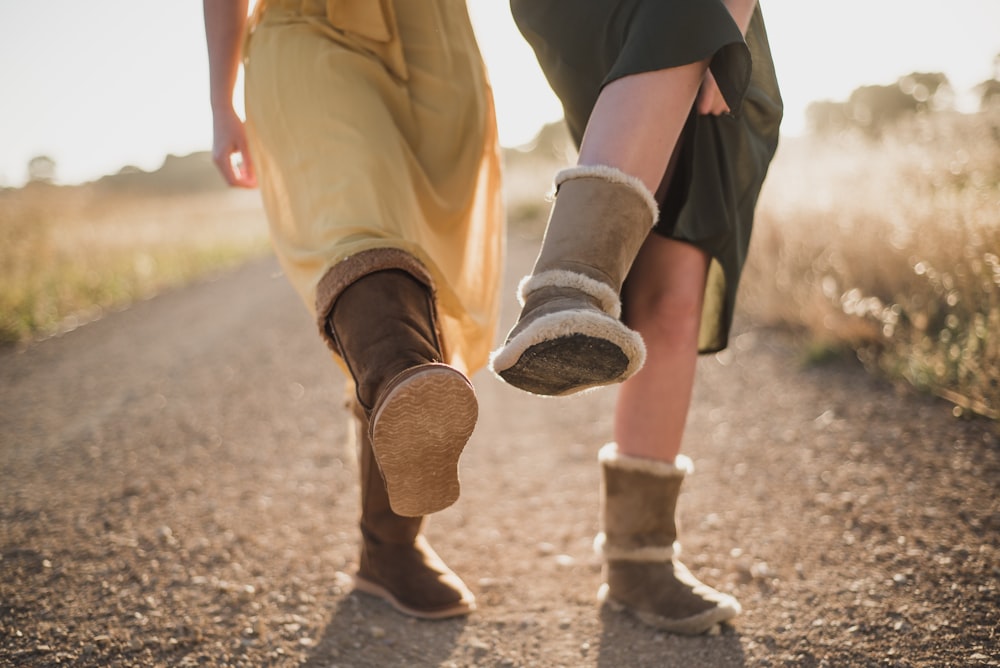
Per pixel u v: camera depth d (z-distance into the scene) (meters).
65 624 1.82
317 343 5.54
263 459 3.16
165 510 2.58
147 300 8.55
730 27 1.27
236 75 1.84
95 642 1.74
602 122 1.28
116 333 6.45
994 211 3.59
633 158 1.25
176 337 6.13
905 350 3.54
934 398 3.18
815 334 4.07
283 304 7.54
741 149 1.64
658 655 1.69
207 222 16.41
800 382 3.67
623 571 1.86
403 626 1.86
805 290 4.54
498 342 4.74
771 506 2.43
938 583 1.87
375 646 1.77
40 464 3.14
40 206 11.02
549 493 2.75
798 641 1.69
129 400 4.21
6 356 5.67
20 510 2.60
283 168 1.53
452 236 1.73
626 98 1.27
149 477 2.93
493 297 1.85
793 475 2.65
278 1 1.68
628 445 1.83
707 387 3.82
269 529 2.42
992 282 3.22
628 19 1.36
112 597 1.96
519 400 4.03
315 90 1.52
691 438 3.16
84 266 8.78
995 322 3.07
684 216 1.60
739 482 2.66
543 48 1.60
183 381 4.61
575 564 2.18
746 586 1.97
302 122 1.50
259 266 12.19
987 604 1.75
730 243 1.68
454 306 1.44
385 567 1.95
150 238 12.29
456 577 1.97
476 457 3.18
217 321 6.79
